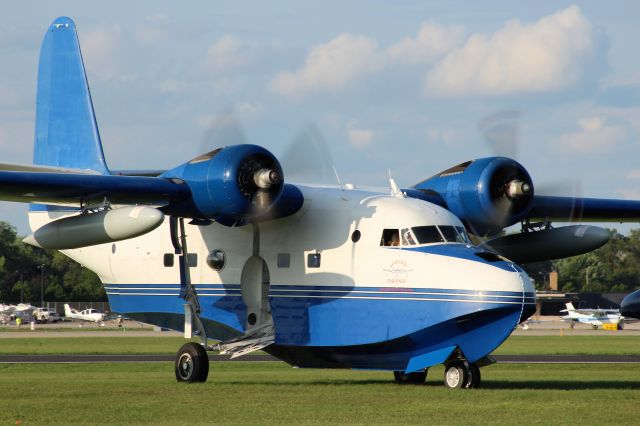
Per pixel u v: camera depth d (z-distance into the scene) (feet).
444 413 149.28
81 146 248.11
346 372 257.55
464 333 186.50
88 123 247.50
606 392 180.14
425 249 190.19
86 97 248.73
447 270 185.78
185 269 213.87
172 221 211.61
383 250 193.88
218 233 214.69
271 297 206.18
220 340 214.69
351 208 200.75
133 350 397.60
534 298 183.83
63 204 205.46
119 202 196.75
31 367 278.46
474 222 211.61
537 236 221.05
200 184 191.62
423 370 197.67
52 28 256.32
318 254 201.57
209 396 173.06
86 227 192.75
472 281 182.39
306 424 137.39
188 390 184.55
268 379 225.76
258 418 143.95
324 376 239.71
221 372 259.80
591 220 249.55
